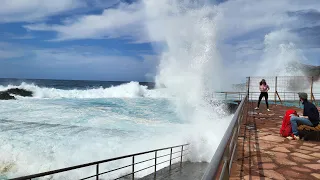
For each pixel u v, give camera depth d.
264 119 9.73
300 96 6.49
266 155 4.97
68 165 8.35
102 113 17.23
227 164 1.80
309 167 4.30
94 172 8.16
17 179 2.88
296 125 6.38
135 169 8.45
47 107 19.58
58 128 12.55
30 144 9.93
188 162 8.64
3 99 24.52
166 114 17.02
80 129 12.46
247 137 6.61
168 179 6.68
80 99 27.05
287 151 5.27
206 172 1.13
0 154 8.81
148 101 25.75
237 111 3.63
